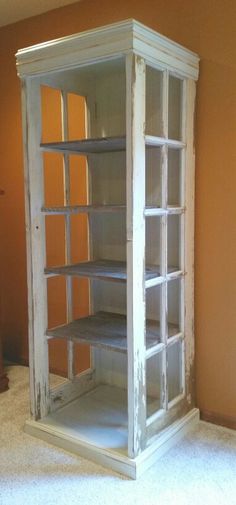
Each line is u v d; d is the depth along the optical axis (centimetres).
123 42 168
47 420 218
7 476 184
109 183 238
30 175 207
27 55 197
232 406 217
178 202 212
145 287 185
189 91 204
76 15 248
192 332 221
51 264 279
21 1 245
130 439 184
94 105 236
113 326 221
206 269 217
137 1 224
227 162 206
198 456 197
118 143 194
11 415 234
